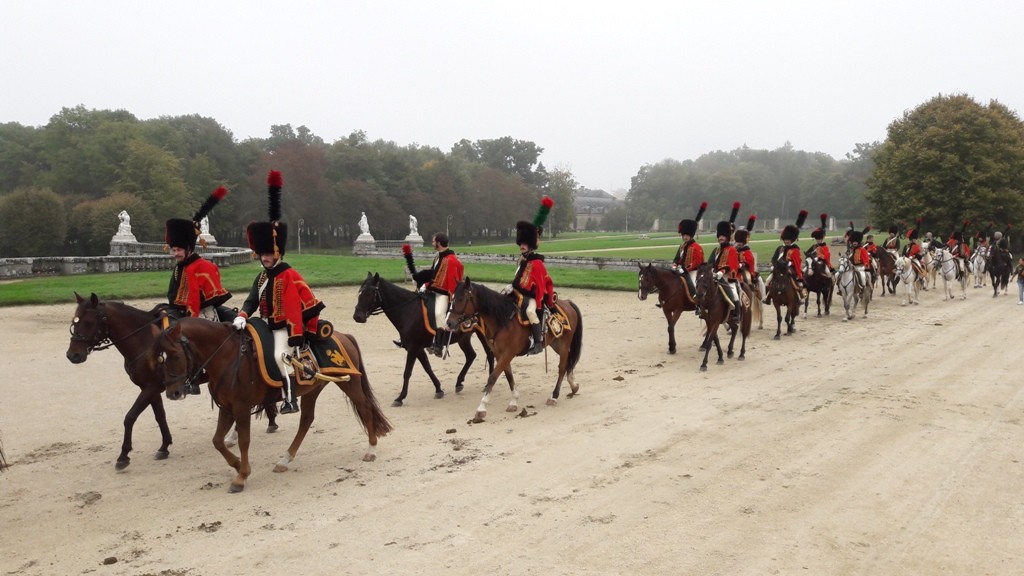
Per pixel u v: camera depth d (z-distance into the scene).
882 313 25.06
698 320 22.98
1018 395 12.73
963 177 52.59
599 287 32.44
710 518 7.41
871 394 12.95
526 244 11.83
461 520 7.40
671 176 169.62
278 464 8.96
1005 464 9.09
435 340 12.12
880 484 8.41
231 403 8.21
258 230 8.53
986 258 31.23
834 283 24.28
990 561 6.49
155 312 9.30
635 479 8.59
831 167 165.50
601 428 10.82
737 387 13.64
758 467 9.01
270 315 8.60
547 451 9.70
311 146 96.06
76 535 7.10
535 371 15.33
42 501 8.00
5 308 23.17
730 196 158.88
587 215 198.00
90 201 75.25
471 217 112.12
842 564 6.40
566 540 6.89
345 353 9.23
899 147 59.69
